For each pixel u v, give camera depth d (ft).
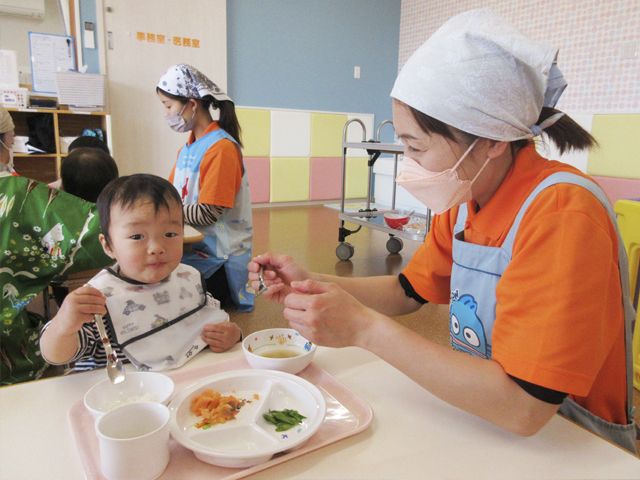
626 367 2.45
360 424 2.11
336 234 14.88
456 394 2.00
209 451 1.74
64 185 5.76
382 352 2.14
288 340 3.01
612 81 13.10
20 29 13.47
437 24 19.20
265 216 17.53
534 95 2.20
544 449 1.97
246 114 18.37
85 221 4.75
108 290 2.89
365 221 12.09
